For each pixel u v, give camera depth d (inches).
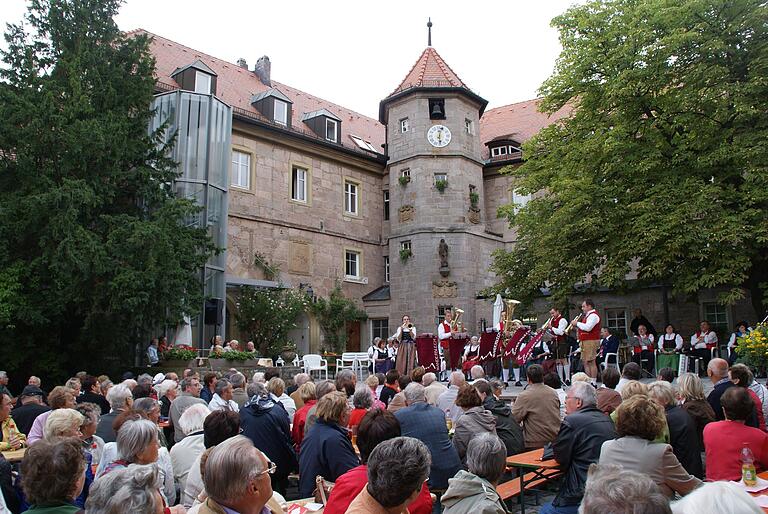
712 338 750.5
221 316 911.7
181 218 737.6
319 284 1163.9
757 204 715.4
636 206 727.1
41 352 716.0
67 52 734.5
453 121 1229.7
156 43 1160.2
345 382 334.3
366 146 1337.4
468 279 1181.7
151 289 679.1
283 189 1128.8
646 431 184.7
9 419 298.0
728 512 80.7
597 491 89.5
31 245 695.1
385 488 123.3
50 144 679.1
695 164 736.3
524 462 239.3
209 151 912.9
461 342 632.4
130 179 754.2
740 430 201.3
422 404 247.8
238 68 1280.8
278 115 1150.3
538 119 1419.8
